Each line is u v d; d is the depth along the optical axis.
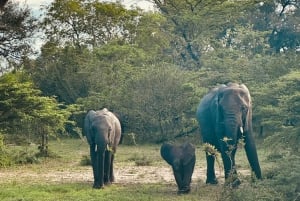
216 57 39.97
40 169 24.36
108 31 49.47
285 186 14.16
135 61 42.59
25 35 26.86
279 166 15.75
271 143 18.97
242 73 36.41
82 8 48.56
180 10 47.41
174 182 19.44
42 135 28.80
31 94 28.02
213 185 18.30
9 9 25.44
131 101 36.12
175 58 46.81
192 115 36.31
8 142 29.25
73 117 38.75
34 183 19.88
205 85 36.62
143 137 36.59
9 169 24.50
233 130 17.00
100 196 16.42
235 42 44.66
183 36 47.59
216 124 17.72
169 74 36.00
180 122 36.22
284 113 20.97
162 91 35.78
